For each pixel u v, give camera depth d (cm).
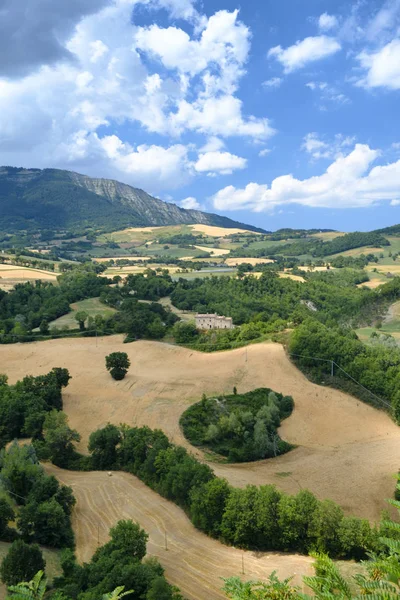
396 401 10812
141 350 15888
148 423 10838
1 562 5491
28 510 6406
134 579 4609
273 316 18500
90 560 6050
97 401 12075
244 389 12294
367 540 5656
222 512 6588
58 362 14838
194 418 10838
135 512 7344
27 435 10038
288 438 10219
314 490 8056
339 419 10906
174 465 7912
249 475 8681
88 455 9656
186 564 5816
